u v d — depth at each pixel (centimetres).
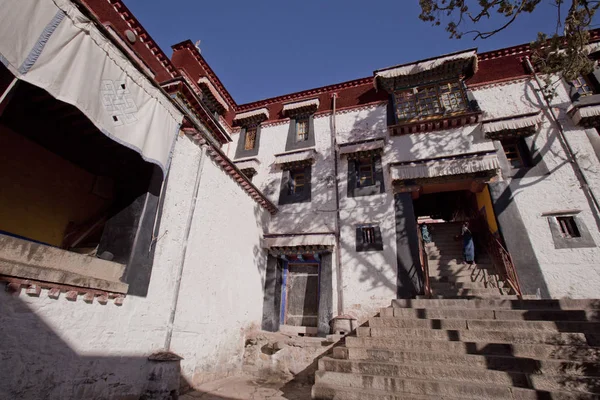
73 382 400
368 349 538
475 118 1030
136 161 594
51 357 377
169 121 582
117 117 458
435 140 1062
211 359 691
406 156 1066
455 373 456
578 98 980
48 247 391
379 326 629
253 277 936
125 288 486
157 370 499
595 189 847
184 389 589
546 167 914
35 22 344
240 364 797
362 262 950
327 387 463
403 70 1142
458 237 1074
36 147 623
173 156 645
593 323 510
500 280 853
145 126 515
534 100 1027
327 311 916
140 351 508
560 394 387
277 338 825
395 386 452
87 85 407
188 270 652
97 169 609
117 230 548
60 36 374
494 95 1082
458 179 957
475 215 1079
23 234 585
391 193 1020
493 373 439
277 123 1368
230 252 827
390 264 918
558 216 847
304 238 995
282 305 1009
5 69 345
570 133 941
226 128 1409
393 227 966
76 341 410
